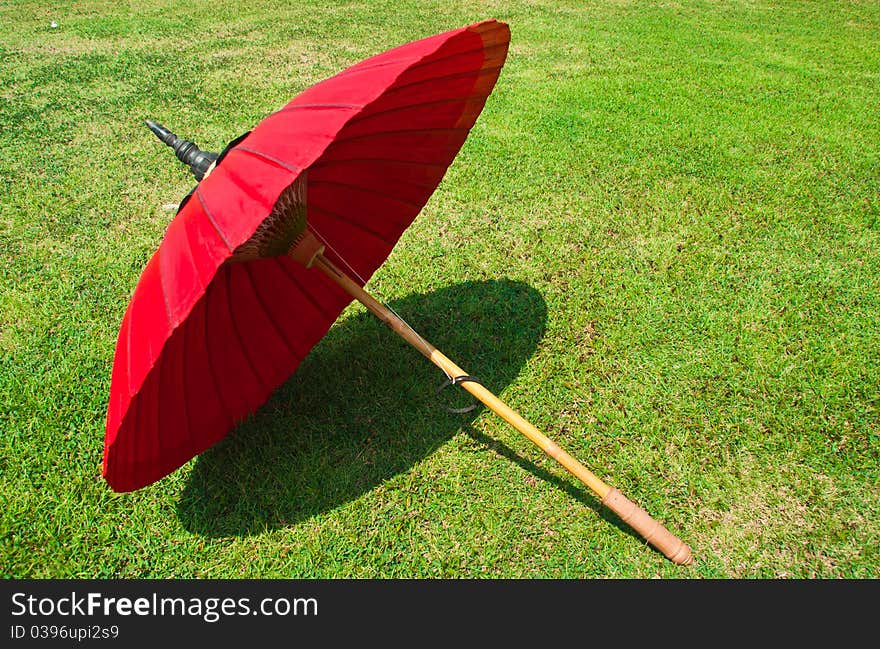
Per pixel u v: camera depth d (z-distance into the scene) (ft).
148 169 20.27
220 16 38.81
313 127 7.07
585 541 10.16
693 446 11.37
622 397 12.25
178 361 8.67
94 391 12.46
